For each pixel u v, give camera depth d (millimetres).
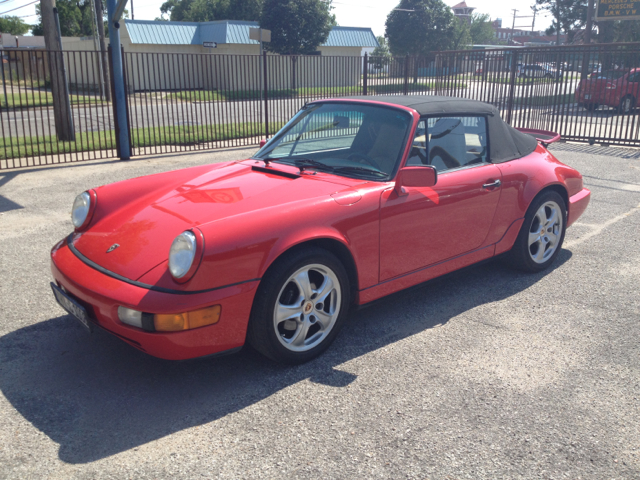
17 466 2209
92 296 2615
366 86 15062
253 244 2617
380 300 3400
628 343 3326
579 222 6039
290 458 2277
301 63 14477
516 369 3010
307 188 3156
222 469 2207
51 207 6449
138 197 3400
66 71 11367
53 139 11984
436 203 3449
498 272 4559
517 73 12719
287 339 2973
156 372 2955
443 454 2314
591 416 2594
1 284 4125
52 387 2797
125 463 2236
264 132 13148
